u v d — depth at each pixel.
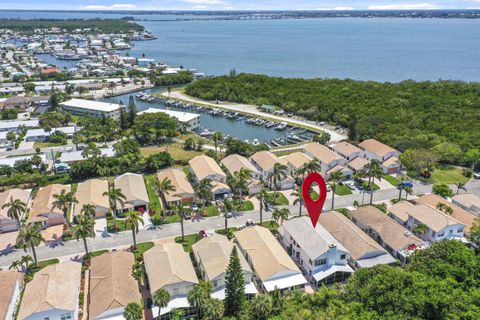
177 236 99.62
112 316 70.56
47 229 102.69
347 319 62.12
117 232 101.62
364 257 88.25
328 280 83.88
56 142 172.12
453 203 114.31
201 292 70.19
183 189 116.81
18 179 127.75
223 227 103.88
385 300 66.44
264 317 69.00
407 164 138.38
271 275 80.69
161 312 71.81
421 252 82.50
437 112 195.75
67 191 120.56
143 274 83.00
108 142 171.50
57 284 75.69
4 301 72.19
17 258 91.00
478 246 92.12
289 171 134.75
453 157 147.38
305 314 65.38
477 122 180.00
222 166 139.12
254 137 187.12
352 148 152.75
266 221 107.12
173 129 180.62
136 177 125.94
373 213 103.88
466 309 63.34
